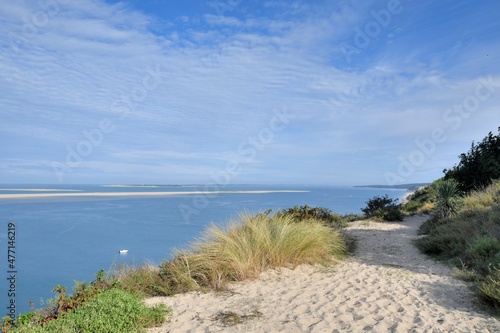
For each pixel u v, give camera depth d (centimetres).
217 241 789
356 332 421
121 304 452
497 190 1409
